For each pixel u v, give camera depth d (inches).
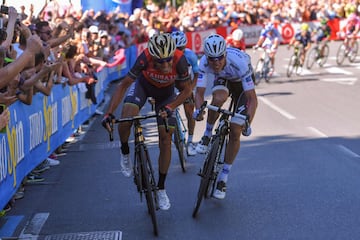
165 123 221.1
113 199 277.0
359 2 1462.8
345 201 262.2
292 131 435.5
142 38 1017.5
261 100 603.8
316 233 222.5
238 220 239.8
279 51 1245.1
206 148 280.8
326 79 785.6
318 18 1419.8
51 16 586.2
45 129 332.8
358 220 236.7
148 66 231.9
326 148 373.4
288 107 555.2
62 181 312.8
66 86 403.5
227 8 1321.4
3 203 239.8
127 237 224.4
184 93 235.6
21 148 275.4
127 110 239.3
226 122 263.1
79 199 278.1
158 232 227.9
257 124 469.1
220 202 265.3
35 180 313.9
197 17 1242.0
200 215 247.6
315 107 552.1
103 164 350.6
